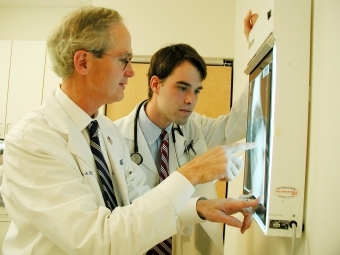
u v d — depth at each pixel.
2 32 3.03
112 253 0.56
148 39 2.26
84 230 0.57
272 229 0.68
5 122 2.59
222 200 0.85
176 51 1.02
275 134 0.68
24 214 0.62
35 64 2.60
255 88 0.93
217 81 2.28
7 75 2.62
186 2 2.27
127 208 0.61
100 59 0.70
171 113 1.04
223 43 2.23
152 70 1.11
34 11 3.03
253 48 0.93
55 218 0.57
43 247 0.65
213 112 2.27
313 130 0.65
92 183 0.73
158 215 0.60
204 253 1.20
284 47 0.68
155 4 2.28
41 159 0.62
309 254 0.65
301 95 0.68
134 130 1.16
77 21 0.69
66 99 0.76
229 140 1.29
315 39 0.66
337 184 0.54
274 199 0.68
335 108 0.56
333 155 0.56
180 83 0.99
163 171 1.11
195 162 0.68
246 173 1.04
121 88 0.77
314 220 0.63
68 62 0.70
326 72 0.60
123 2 2.29
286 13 0.69
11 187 0.63
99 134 0.87
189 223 0.90
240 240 1.44
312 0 0.68
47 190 0.59
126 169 0.97
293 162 0.68
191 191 0.64
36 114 0.74
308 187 0.67
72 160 0.70
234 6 2.25
